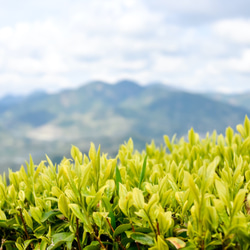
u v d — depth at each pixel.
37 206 1.91
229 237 1.38
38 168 2.22
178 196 1.66
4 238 2.01
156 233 1.47
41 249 1.71
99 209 1.75
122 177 2.13
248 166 2.15
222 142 2.87
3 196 2.11
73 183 1.59
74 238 1.75
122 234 1.67
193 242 1.41
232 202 1.53
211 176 1.35
